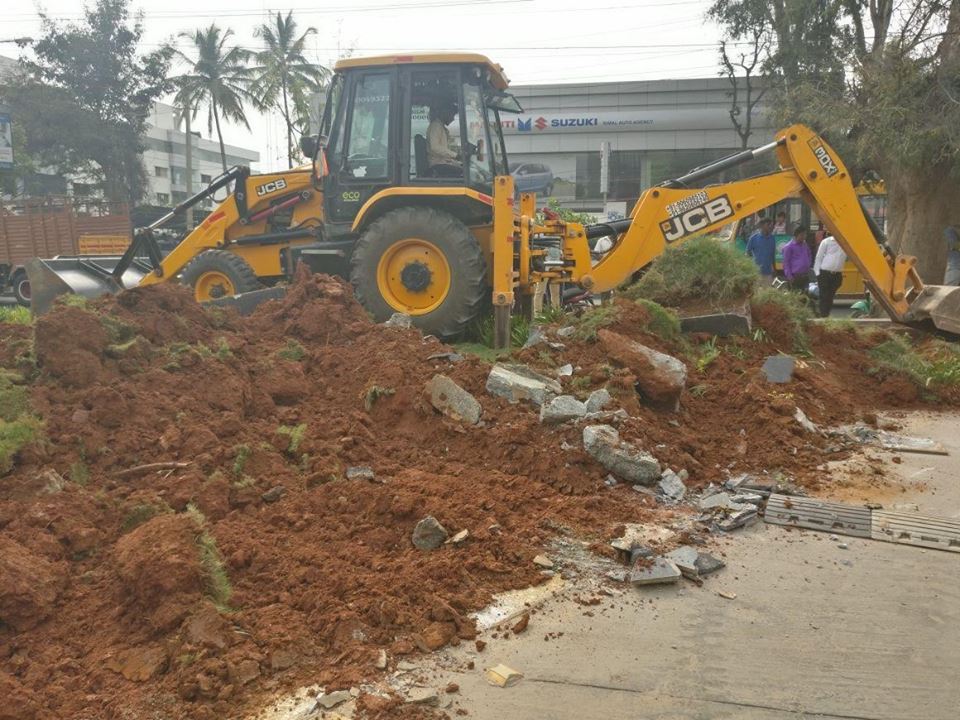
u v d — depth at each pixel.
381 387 5.40
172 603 3.03
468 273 8.01
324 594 3.23
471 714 2.62
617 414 4.94
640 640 3.05
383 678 2.79
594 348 6.09
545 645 3.01
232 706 2.65
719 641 3.05
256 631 2.99
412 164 8.45
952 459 5.15
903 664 2.92
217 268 9.15
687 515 4.20
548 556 3.67
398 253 8.24
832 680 2.82
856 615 3.25
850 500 4.46
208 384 5.14
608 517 4.11
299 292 7.00
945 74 14.28
